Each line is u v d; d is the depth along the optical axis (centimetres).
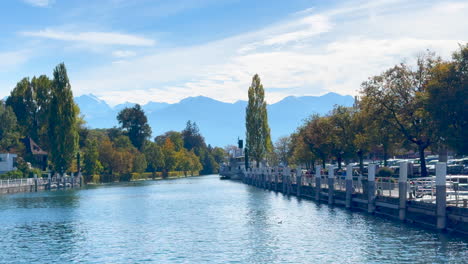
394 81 7062
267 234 4544
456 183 4119
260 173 12162
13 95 15050
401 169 4562
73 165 14600
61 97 12419
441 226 3969
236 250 3878
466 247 3584
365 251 3653
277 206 6938
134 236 4612
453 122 5556
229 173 19700
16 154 12656
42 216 6256
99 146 16712
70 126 12481
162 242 4281
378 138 7394
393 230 4353
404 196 4550
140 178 18675
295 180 9144
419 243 3775
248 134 15475
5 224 5522
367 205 5525
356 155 9275
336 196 6500
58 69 12462
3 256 3828
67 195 10056
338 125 9269
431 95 5731
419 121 6838
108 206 7550
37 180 11512
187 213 6406
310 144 9844
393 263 3306
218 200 8375
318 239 4184
